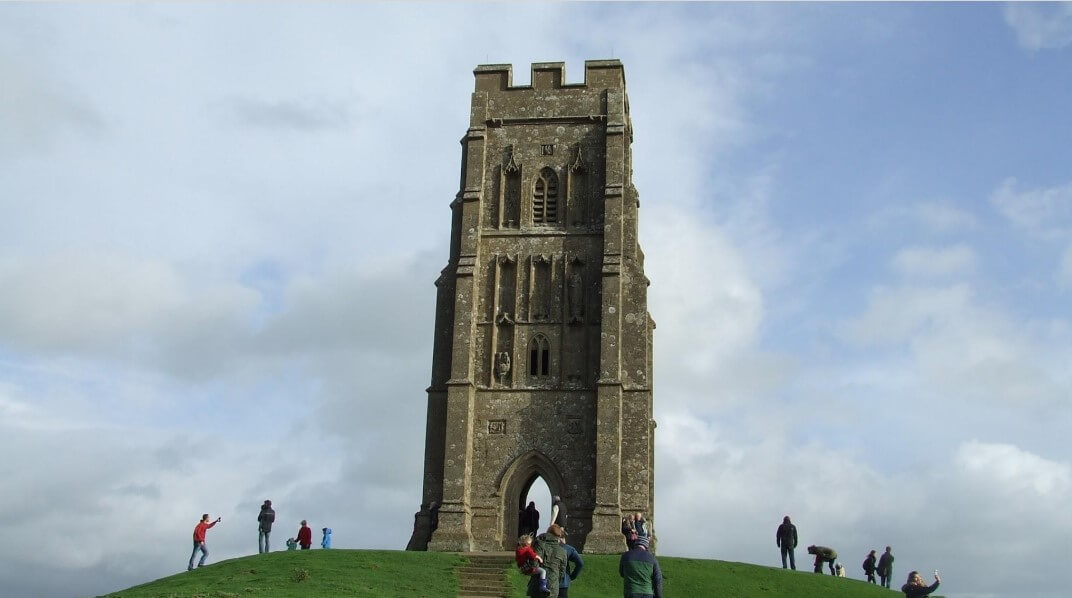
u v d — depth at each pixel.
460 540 71.00
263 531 64.94
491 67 81.69
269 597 48.66
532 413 74.88
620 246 76.25
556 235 78.12
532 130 80.44
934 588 48.50
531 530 72.69
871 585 61.62
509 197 79.75
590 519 72.69
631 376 74.56
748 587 59.28
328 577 54.19
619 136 78.88
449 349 77.25
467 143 80.69
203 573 57.41
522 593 53.88
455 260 78.88
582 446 74.00
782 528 67.00
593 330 76.19
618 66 81.00
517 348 76.31
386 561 59.06
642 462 72.88
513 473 74.00
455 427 73.62
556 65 81.19
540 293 77.38
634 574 28.55
